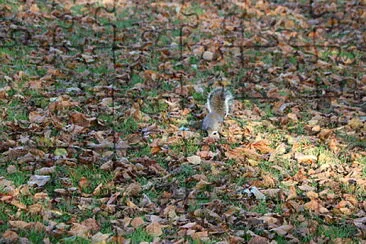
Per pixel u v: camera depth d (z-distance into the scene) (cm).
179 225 895
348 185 1029
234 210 933
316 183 1033
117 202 941
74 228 856
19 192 938
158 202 954
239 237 866
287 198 977
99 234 845
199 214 919
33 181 965
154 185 991
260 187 1012
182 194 973
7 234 815
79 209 914
